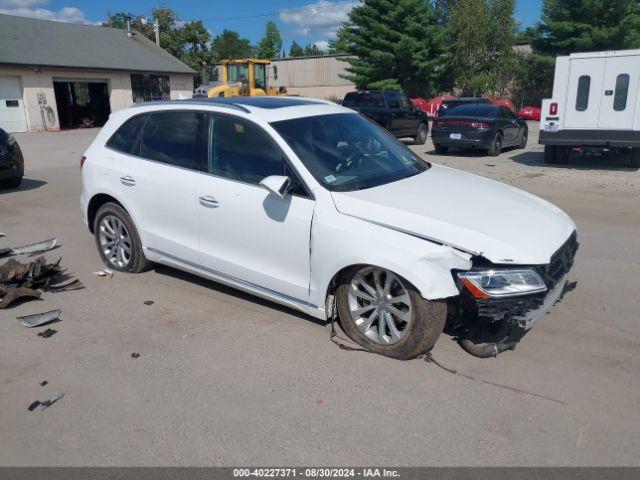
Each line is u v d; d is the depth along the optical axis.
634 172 12.11
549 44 40.91
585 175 11.77
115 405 3.44
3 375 3.80
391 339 3.91
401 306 3.86
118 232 5.73
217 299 5.06
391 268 3.64
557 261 3.78
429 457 2.93
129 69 32.41
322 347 4.11
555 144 12.86
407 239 3.64
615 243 6.73
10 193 10.33
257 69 24.77
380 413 3.31
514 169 12.82
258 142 4.44
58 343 4.25
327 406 3.39
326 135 4.62
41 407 3.43
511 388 3.54
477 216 3.83
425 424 3.20
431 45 42.59
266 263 4.39
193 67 50.91
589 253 6.32
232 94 23.56
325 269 3.99
